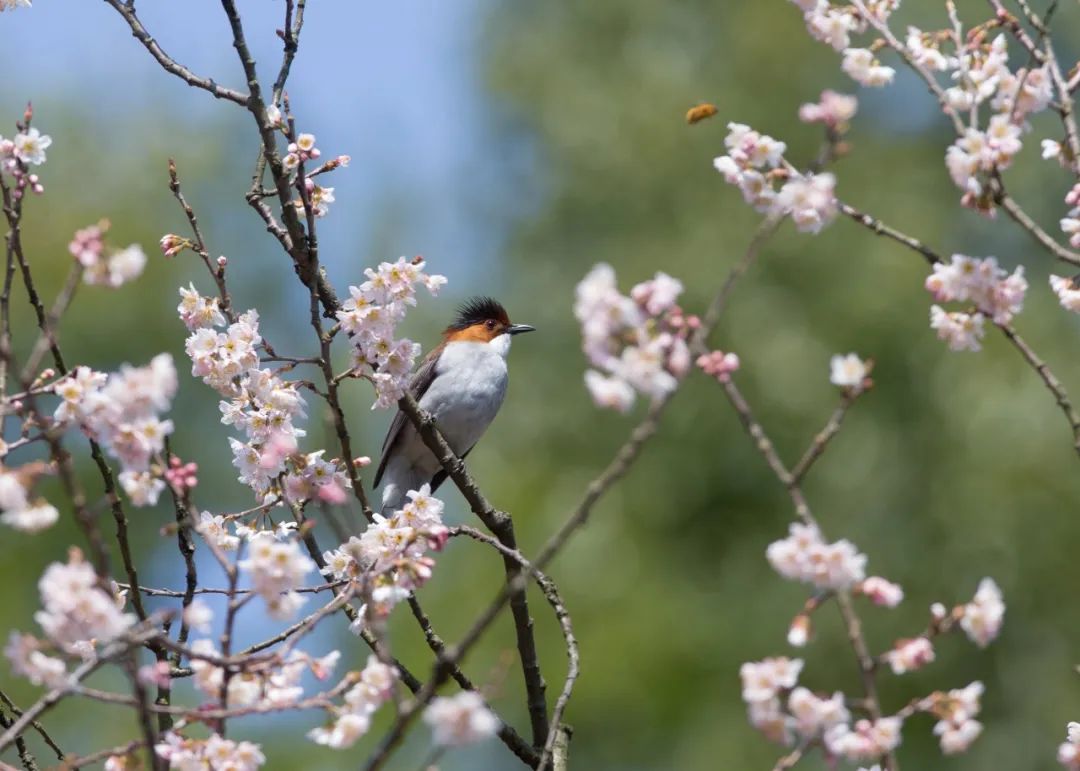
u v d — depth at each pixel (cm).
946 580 1559
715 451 1675
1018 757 1492
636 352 373
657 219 1853
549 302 1850
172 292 1931
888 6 519
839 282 1691
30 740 1435
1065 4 1817
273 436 566
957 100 488
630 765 1532
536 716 630
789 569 380
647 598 1602
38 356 390
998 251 1820
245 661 392
